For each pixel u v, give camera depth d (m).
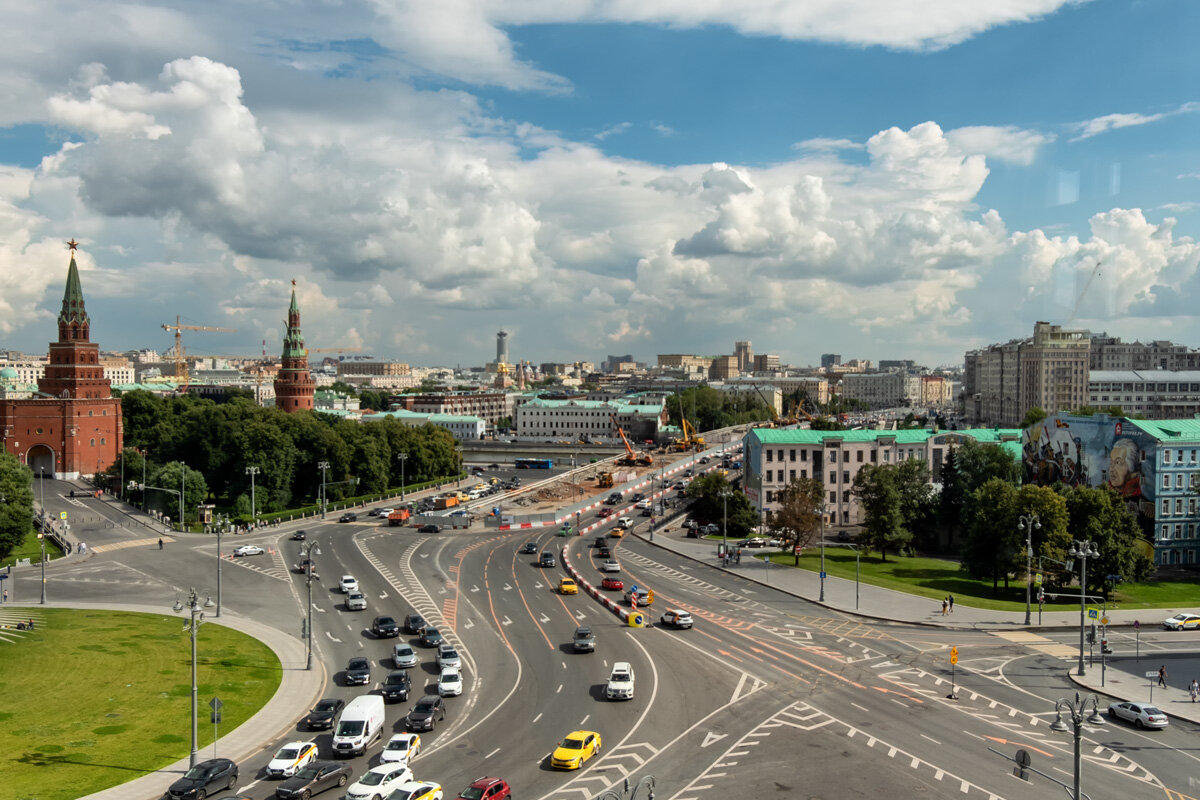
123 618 91.62
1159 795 52.12
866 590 109.75
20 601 99.69
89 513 166.00
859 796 51.56
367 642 85.75
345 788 53.00
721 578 118.62
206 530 150.38
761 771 55.09
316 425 193.00
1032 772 53.62
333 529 156.50
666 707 66.94
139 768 55.09
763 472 167.75
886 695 70.06
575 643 81.88
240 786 52.94
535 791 51.97
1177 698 69.56
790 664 78.38
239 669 75.62
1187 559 133.75
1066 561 104.81
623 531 156.62
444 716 65.00
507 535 155.00
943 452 179.38
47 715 63.03
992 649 83.81
